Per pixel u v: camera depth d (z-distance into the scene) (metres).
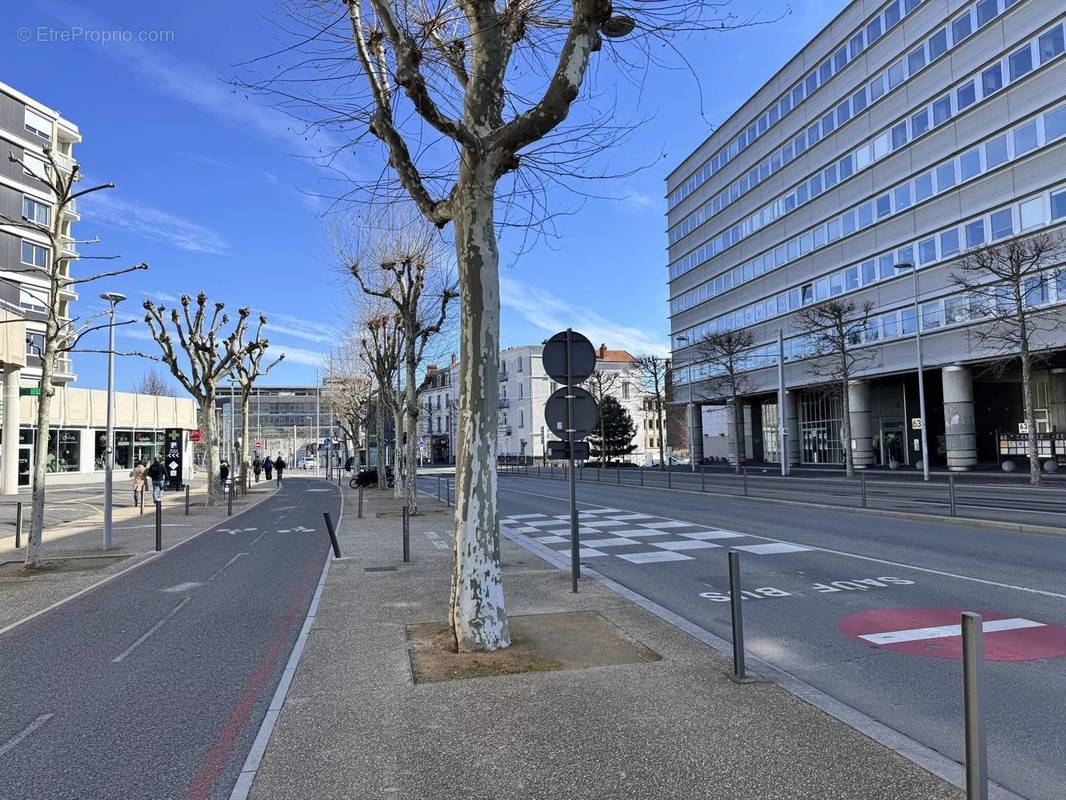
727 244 56.66
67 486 41.12
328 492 38.16
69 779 4.04
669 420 84.50
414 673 5.58
